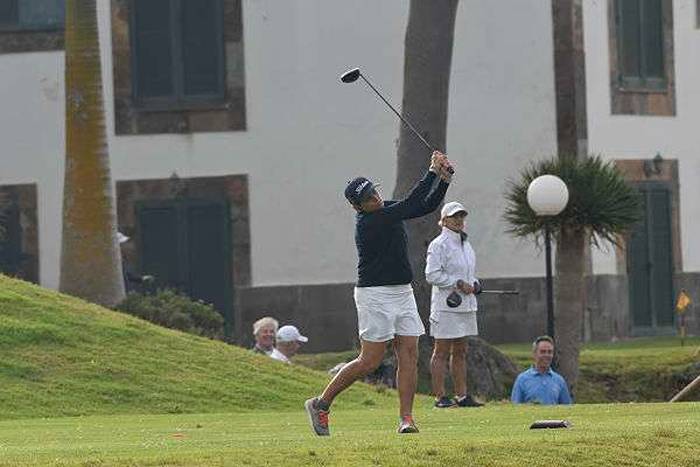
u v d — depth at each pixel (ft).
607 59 426.10
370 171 420.77
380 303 179.73
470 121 416.26
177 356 289.53
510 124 416.67
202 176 425.69
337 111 422.00
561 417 211.61
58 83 430.20
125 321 301.22
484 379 320.70
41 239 429.79
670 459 165.07
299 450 158.71
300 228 422.82
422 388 323.98
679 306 392.27
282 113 423.64
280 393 281.13
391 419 220.23
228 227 424.87
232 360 291.58
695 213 443.73
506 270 414.62
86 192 349.00
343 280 421.18
